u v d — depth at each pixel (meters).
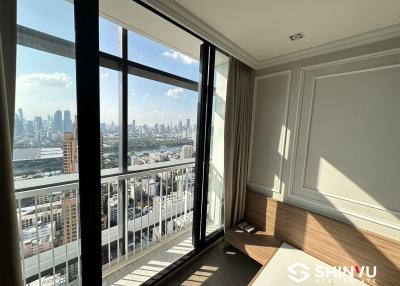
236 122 2.16
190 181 2.50
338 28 1.48
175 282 1.73
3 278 0.76
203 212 2.06
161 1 1.22
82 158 1.06
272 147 2.21
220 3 1.25
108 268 1.79
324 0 1.17
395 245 1.40
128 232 1.97
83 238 1.12
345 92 1.69
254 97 2.34
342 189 1.72
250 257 2.05
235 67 2.05
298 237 1.89
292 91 2.03
